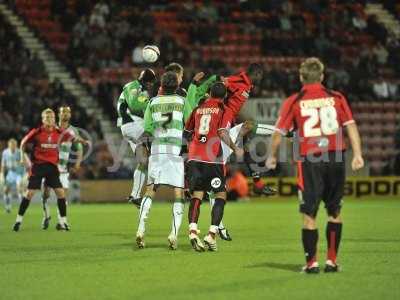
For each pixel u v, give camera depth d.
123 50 102.31
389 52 112.50
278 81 101.75
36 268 31.53
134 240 43.06
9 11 109.00
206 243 36.91
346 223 55.50
